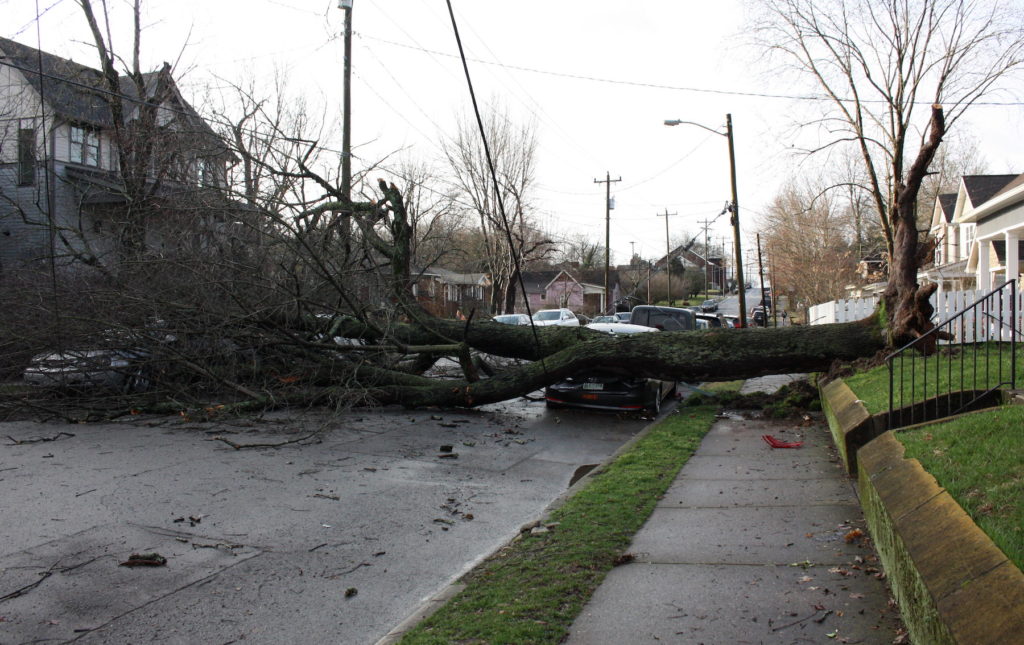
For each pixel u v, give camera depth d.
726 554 5.04
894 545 3.80
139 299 11.15
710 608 4.10
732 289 117.75
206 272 11.26
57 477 7.67
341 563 5.34
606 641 3.74
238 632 4.18
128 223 12.84
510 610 4.14
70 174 19.64
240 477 7.83
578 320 35.47
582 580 4.61
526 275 75.81
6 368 11.80
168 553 5.46
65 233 19.03
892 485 4.41
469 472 8.43
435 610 4.29
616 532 5.64
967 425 5.23
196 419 11.23
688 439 9.66
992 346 12.09
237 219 11.70
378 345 12.44
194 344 11.80
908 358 10.61
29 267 12.96
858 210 51.06
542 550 5.30
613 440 10.63
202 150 13.09
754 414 12.02
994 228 20.83
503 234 34.34
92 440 9.74
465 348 12.45
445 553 5.60
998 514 3.44
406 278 13.02
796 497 6.53
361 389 11.97
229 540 5.80
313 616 4.41
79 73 17.00
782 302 80.44
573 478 8.27
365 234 12.86
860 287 50.53
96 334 11.40
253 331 11.73
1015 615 2.42
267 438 10.00
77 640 4.04
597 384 12.52
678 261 96.44
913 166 11.54
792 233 51.09
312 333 12.40
